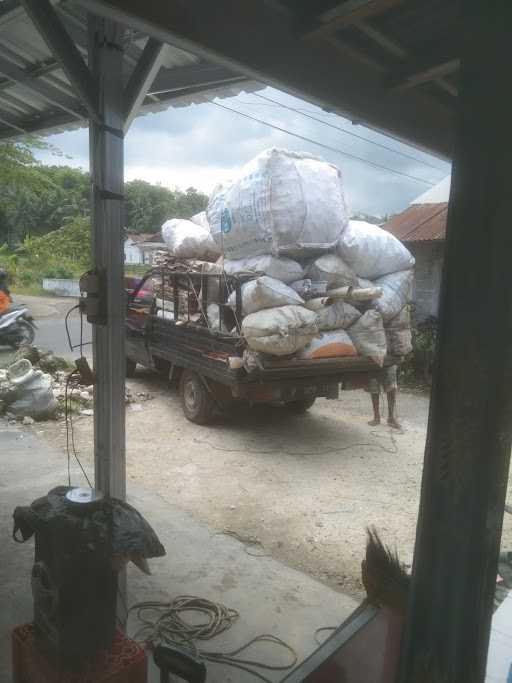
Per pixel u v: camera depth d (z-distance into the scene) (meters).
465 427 1.17
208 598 3.23
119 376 2.72
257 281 5.00
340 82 2.41
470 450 1.17
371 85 2.53
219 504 4.68
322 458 5.82
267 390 5.72
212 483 5.11
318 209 5.12
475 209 1.13
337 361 5.61
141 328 7.82
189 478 5.21
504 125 1.08
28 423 6.46
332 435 6.59
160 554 1.93
